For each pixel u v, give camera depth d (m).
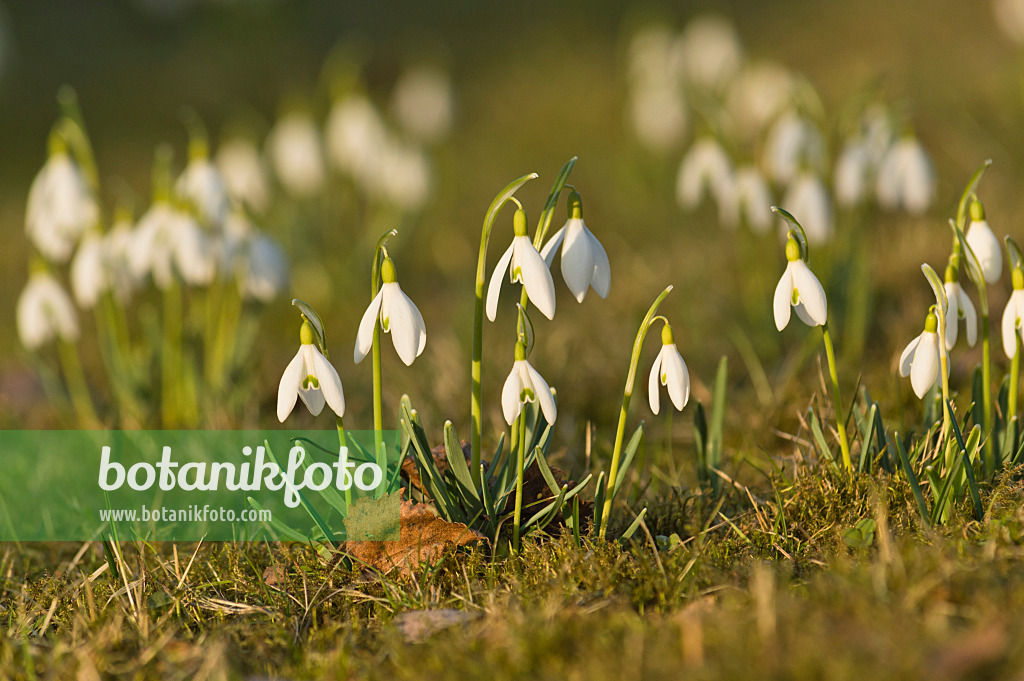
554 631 2.04
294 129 6.60
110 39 16.70
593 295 5.49
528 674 1.95
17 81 14.52
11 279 7.21
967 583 2.04
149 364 4.32
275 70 14.31
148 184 9.59
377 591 2.51
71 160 4.05
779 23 13.13
